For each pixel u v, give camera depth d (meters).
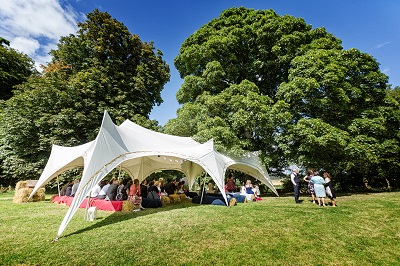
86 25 20.88
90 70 18.66
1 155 16.28
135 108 20.50
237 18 17.72
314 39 15.80
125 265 3.51
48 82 16.88
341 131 11.65
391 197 10.58
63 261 3.64
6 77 21.38
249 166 12.66
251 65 16.36
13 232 5.24
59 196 10.71
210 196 10.72
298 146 12.73
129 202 8.18
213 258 3.78
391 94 19.53
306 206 8.73
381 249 4.23
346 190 17.30
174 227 5.66
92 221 6.41
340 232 5.21
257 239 4.73
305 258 3.82
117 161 7.37
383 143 12.98
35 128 16.30
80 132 17.78
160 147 9.62
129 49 22.67
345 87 12.45
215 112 13.65
